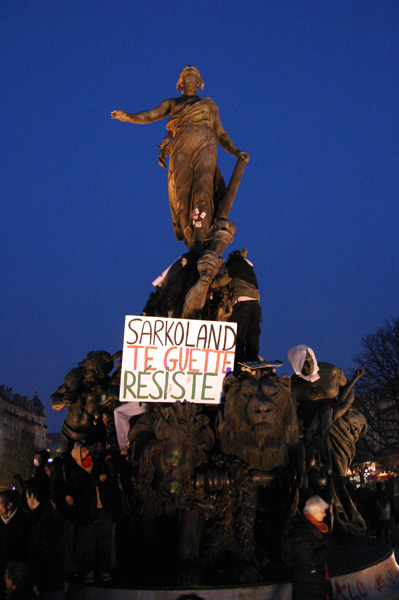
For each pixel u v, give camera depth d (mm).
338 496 6699
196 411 4953
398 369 28250
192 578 4172
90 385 6977
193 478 4812
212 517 4754
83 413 6980
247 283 6129
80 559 4598
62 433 7102
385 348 28812
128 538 5312
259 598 3975
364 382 30172
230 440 4941
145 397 5188
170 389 5223
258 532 5125
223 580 4219
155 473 4891
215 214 7488
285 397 4961
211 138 7547
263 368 5066
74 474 4652
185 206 7422
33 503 3973
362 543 5910
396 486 24562
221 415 5020
